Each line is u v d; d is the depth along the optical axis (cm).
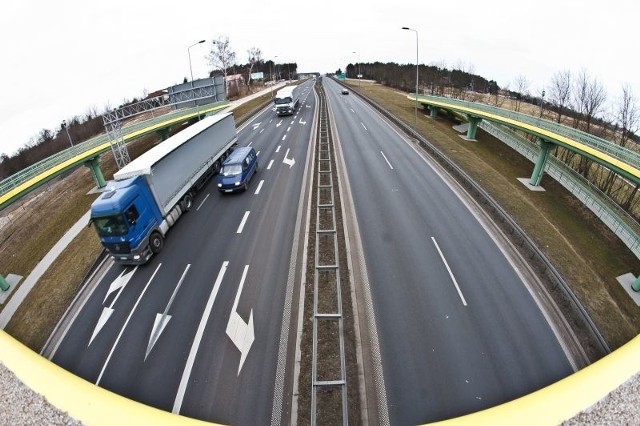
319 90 7831
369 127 4069
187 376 1148
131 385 1138
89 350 1319
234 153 2614
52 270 2031
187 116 4116
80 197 3011
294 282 1532
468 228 1881
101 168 3666
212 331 1310
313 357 1086
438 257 1645
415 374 1100
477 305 1365
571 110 4744
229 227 2009
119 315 1456
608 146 1962
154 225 1808
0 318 1814
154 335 1325
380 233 1848
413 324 1283
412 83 8912
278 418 994
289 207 2180
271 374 1125
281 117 4897
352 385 1066
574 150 2166
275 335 1270
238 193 2438
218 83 3975
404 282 1492
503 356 1159
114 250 1655
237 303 1435
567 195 2652
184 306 1449
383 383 1074
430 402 1019
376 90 7938
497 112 3162
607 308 1477
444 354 1166
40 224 2867
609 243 2155
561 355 1167
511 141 3616
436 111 4925
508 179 2814
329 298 1402
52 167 2492
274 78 12850
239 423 991
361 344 1209
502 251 1691
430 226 1903
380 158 2959
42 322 1582
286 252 1741
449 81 8906
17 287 2056
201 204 2314
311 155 3105
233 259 1720
